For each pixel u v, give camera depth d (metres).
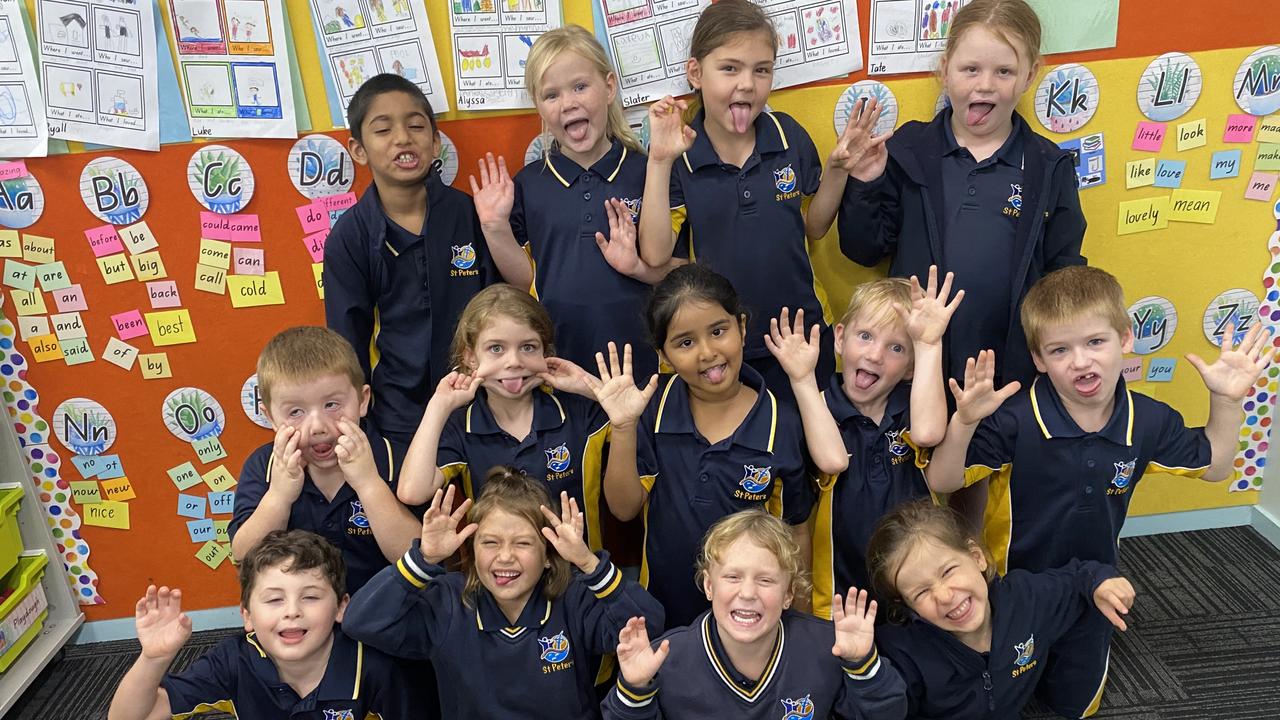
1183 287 2.29
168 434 2.29
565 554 1.69
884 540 1.75
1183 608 2.21
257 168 2.10
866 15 2.07
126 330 2.21
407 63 2.05
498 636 1.72
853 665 1.63
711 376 1.79
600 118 1.99
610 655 1.88
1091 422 1.86
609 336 2.09
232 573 2.41
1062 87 2.13
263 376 1.85
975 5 1.94
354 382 1.89
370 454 1.81
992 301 2.04
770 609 1.62
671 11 2.05
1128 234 2.25
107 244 2.13
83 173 2.08
